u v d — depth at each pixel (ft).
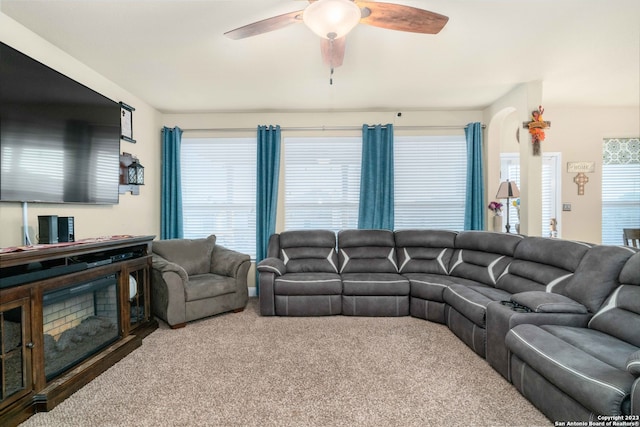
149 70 9.71
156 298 10.42
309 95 12.09
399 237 12.85
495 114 13.03
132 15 6.91
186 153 14.39
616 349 5.09
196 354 7.85
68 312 6.86
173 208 13.64
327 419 5.32
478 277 10.37
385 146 13.79
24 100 6.68
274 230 13.76
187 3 6.54
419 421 5.26
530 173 10.87
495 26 7.45
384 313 10.88
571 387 4.51
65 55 8.54
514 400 5.85
